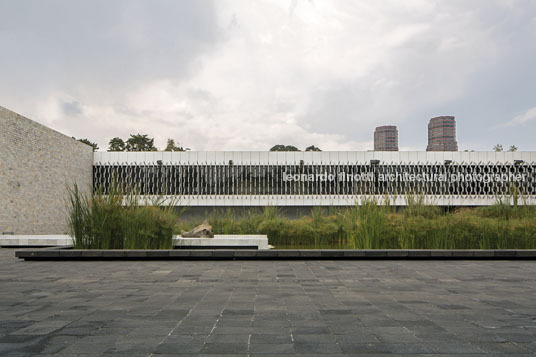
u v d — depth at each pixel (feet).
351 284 18.51
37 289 17.17
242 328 11.00
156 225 32.24
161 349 9.23
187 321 11.76
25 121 54.44
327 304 14.15
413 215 35.68
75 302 14.47
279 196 74.23
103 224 30.53
